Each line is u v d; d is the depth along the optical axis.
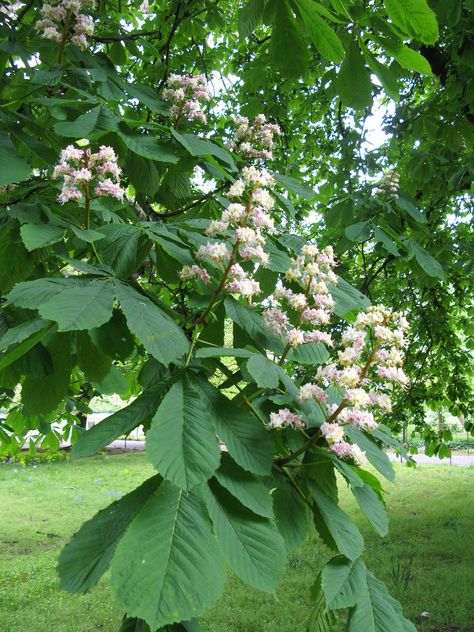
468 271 5.06
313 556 7.95
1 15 2.66
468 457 22.52
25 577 7.11
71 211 2.18
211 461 1.10
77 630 5.69
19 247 2.00
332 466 1.54
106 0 4.67
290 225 2.93
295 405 1.56
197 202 2.85
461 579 6.98
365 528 9.07
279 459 1.54
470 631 5.66
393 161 6.87
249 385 1.73
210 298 1.80
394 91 1.73
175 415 1.18
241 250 1.69
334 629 4.28
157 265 2.20
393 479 1.39
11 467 15.78
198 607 0.93
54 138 2.46
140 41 3.27
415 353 8.73
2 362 1.26
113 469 15.51
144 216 2.77
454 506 11.34
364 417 1.45
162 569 0.96
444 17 3.34
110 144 2.21
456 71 5.53
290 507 1.48
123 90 2.39
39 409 1.82
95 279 1.46
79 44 2.43
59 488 12.84
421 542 8.72
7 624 5.75
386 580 7.03
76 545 1.08
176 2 4.82
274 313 1.67
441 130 5.18
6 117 2.04
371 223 3.37
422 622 5.86
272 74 6.13
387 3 1.45
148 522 1.03
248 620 5.86
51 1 2.41
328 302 1.72
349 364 1.49
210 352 1.38
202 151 1.98
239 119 2.79
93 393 5.19
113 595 0.93
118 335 1.62
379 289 7.95
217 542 1.04
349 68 1.77
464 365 8.50
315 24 1.57
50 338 1.76
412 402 8.24
